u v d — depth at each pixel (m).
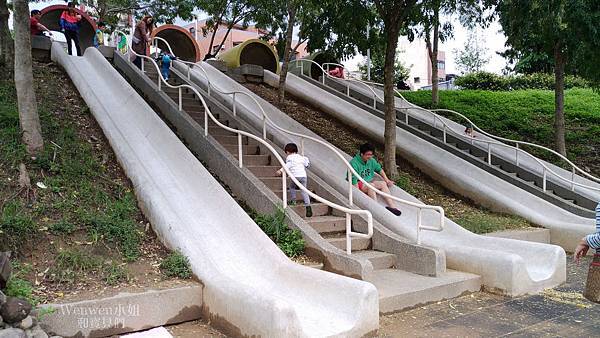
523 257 6.98
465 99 17.75
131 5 21.94
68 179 6.66
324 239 6.35
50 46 12.27
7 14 10.40
